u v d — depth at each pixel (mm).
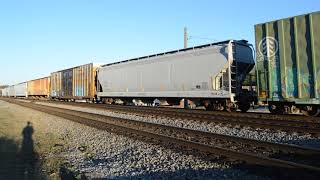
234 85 22484
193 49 25719
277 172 7715
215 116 19891
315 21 15852
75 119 22656
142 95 31922
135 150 11961
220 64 22859
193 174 8422
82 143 14367
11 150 13023
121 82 35719
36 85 78750
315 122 14758
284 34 17156
